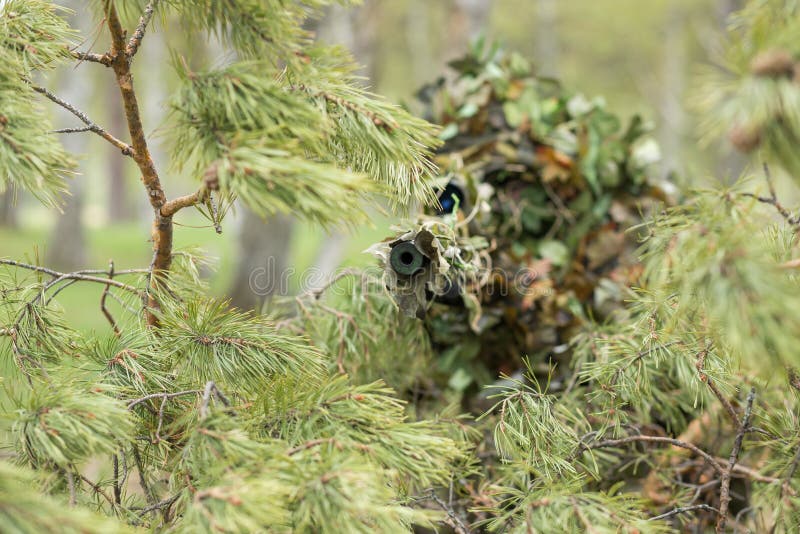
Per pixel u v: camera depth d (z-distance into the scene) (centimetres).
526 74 188
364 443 134
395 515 128
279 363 145
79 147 755
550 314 174
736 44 123
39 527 118
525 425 152
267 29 133
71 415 129
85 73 756
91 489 139
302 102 132
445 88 187
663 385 168
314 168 124
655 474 163
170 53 132
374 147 137
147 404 143
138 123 138
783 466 144
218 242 712
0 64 131
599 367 154
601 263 179
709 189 134
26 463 135
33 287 146
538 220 180
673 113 1379
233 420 133
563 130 182
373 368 177
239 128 128
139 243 1087
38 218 1490
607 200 181
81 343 148
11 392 135
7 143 127
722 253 121
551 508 138
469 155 179
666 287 133
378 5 667
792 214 136
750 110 120
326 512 124
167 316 150
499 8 1728
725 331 125
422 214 166
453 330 174
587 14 1780
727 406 145
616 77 1916
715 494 166
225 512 122
